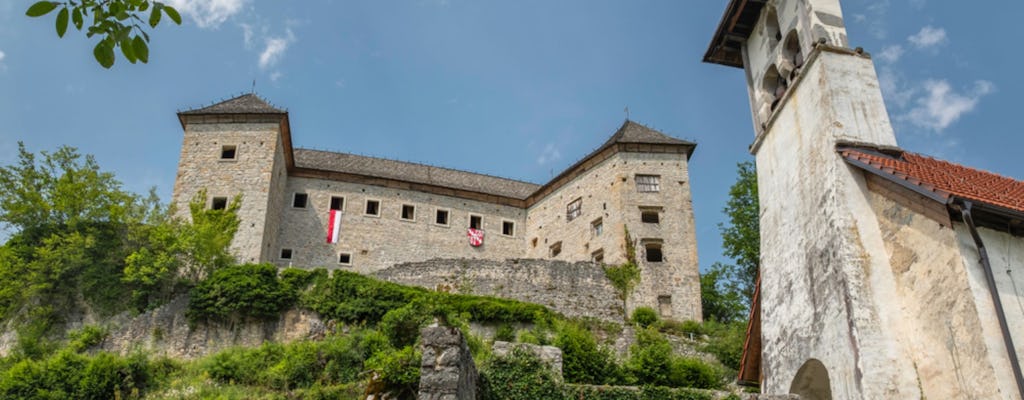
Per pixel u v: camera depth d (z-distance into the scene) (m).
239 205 40.31
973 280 11.29
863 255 13.11
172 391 25.31
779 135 17.12
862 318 12.45
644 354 26.33
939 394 11.41
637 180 43.03
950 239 11.78
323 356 26.81
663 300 39.12
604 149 44.44
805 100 16.19
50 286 32.97
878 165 13.36
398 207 46.69
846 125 14.87
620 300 36.47
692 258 40.53
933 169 14.32
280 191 44.16
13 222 36.09
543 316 32.34
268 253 41.31
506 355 14.40
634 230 41.22
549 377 14.09
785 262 15.60
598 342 32.06
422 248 45.91
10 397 24.30
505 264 36.56
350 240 44.81
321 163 48.38
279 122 43.12
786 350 14.84
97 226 35.78
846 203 13.70
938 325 11.71
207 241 35.66
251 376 26.44
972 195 12.04
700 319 38.69
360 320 31.03
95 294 33.22
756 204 38.47
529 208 49.53
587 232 43.69
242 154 42.06
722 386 25.61
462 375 11.62
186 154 42.16
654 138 44.81
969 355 11.05
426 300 31.27
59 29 6.66
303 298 31.69
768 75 18.84
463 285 36.06
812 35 16.55
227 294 31.14
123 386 25.72
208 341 30.50
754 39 20.00
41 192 37.16
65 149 38.44
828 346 13.18
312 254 43.84
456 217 47.66
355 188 46.47
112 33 6.70
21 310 32.75
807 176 15.34
